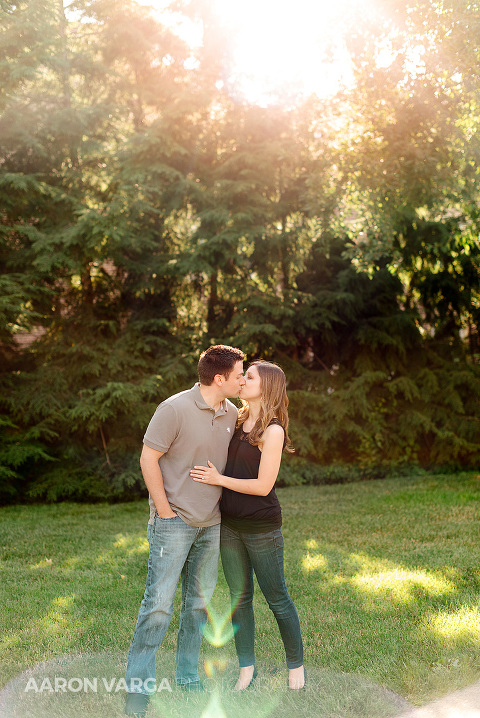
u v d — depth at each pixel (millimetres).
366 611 4137
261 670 3324
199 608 3131
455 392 10961
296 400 10133
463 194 9055
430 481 9773
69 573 5281
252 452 3078
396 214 9828
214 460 3066
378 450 10602
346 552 5754
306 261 11062
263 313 10086
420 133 9031
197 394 3045
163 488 3004
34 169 9750
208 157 10797
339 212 9719
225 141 10805
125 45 10383
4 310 8508
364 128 9359
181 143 10516
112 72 9922
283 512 7801
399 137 8953
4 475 8398
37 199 9336
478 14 7234
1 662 3430
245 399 3098
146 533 6848
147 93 10617
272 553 3018
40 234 8945
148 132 10016
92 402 8930
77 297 10023
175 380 9469
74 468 9172
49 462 9234
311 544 6090
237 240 9812
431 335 11984
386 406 10953
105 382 9273
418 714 2809
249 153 10156
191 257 9703
